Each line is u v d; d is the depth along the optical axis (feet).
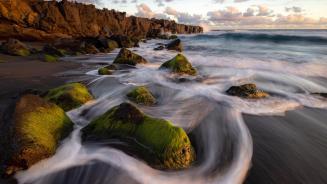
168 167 15.51
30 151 14.67
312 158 18.01
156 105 28.09
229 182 15.03
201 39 152.15
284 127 23.31
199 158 17.03
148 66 55.67
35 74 43.27
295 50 85.40
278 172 16.15
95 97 28.73
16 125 15.37
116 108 18.98
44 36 110.52
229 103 29.22
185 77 43.32
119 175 15.14
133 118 18.08
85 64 58.08
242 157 17.89
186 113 25.86
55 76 42.27
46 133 16.58
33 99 18.10
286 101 30.89
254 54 77.36
